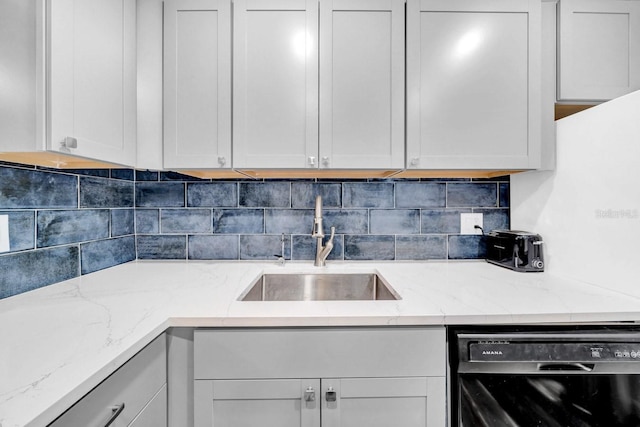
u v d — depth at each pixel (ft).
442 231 5.17
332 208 5.11
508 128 4.01
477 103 4.00
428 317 2.77
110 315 2.73
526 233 4.47
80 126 2.88
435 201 5.15
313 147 3.96
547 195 4.26
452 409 2.82
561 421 2.77
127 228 4.93
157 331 2.51
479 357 2.71
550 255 4.26
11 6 2.54
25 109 2.54
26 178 3.33
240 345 2.77
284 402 2.80
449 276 4.19
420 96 3.97
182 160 3.94
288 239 5.11
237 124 3.94
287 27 3.94
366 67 3.96
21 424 1.40
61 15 2.64
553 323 2.88
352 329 2.80
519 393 2.78
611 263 3.38
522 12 4.00
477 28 3.99
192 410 2.82
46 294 3.33
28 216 3.36
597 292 3.38
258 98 3.95
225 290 3.51
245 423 2.79
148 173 5.09
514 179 4.96
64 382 1.71
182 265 4.83
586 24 4.02
